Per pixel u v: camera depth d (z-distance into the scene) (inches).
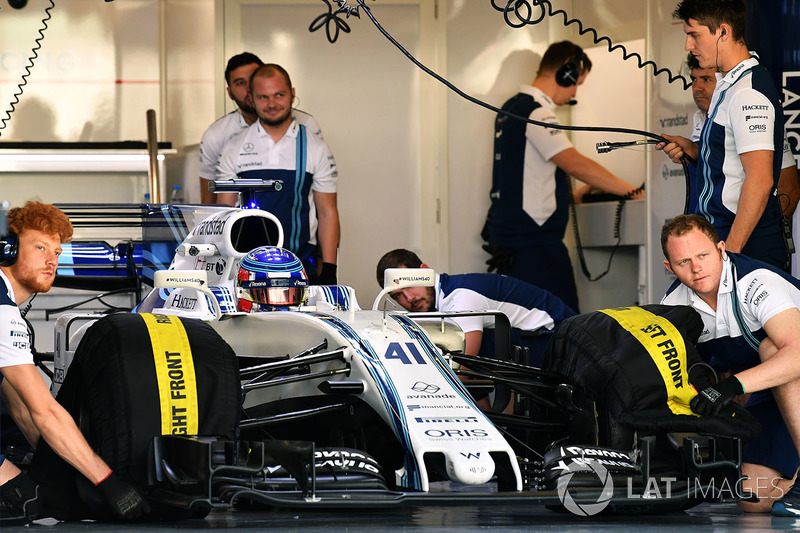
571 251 912.9
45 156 824.3
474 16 914.7
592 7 883.4
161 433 327.3
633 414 362.0
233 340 403.2
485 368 422.0
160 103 885.8
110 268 574.6
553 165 874.1
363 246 915.4
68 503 342.0
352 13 493.0
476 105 917.2
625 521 351.3
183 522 340.8
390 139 914.7
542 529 318.7
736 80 482.9
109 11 879.1
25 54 873.5
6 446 534.0
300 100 906.1
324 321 374.6
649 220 814.5
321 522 345.4
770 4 594.9
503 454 327.3
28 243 362.0
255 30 901.2
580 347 384.5
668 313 383.9
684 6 495.2
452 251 919.0
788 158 557.6
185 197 900.0
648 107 811.4
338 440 390.0
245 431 402.3
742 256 410.9
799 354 378.6
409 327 378.3
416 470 319.3
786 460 398.3
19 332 341.1
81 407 348.8
